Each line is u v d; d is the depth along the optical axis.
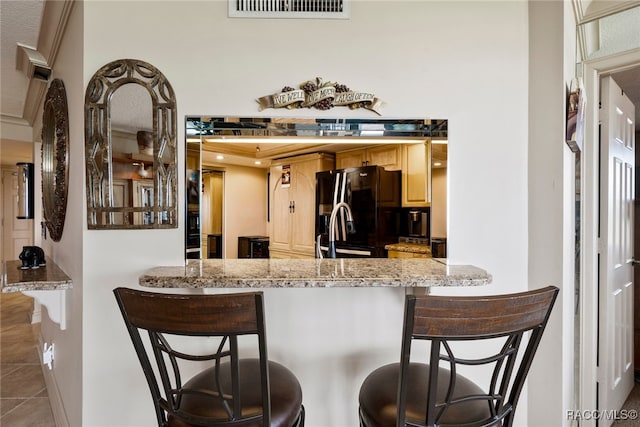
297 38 1.43
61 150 1.71
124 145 1.37
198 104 1.40
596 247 1.66
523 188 1.47
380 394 1.00
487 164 1.47
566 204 1.45
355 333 1.46
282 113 1.43
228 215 2.26
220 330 0.80
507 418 0.95
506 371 0.90
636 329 2.32
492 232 1.47
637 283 2.33
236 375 0.84
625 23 1.56
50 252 2.28
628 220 2.01
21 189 2.71
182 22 1.40
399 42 1.45
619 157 1.84
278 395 0.99
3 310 4.20
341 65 1.44
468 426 0.88
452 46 1.46
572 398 1.60
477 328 0.79
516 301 0.81
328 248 2.22
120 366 1.37
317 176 2.26
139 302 0.83
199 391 0.89
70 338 1.54
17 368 2.59
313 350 1.45
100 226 1.35
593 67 1.64
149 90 1.38
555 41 1.42
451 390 0.84
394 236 2.03
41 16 1.68
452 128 1.46
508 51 1.47
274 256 2.35
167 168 1.39
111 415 1.37
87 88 1.35
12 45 1.95
